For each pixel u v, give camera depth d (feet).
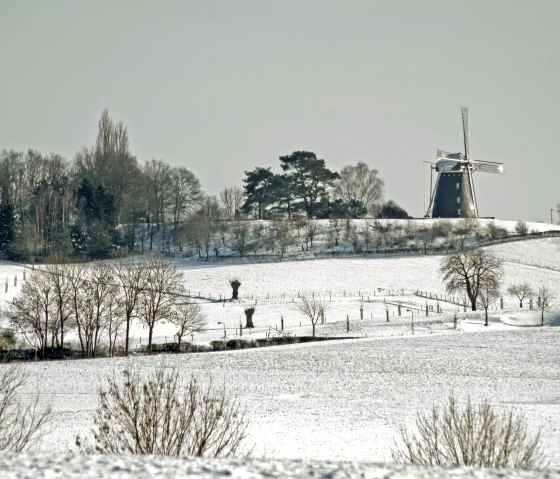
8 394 468.34
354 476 200.23
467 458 345.92
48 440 483.10
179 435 348.79
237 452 428.97
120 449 359.25
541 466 391.86
